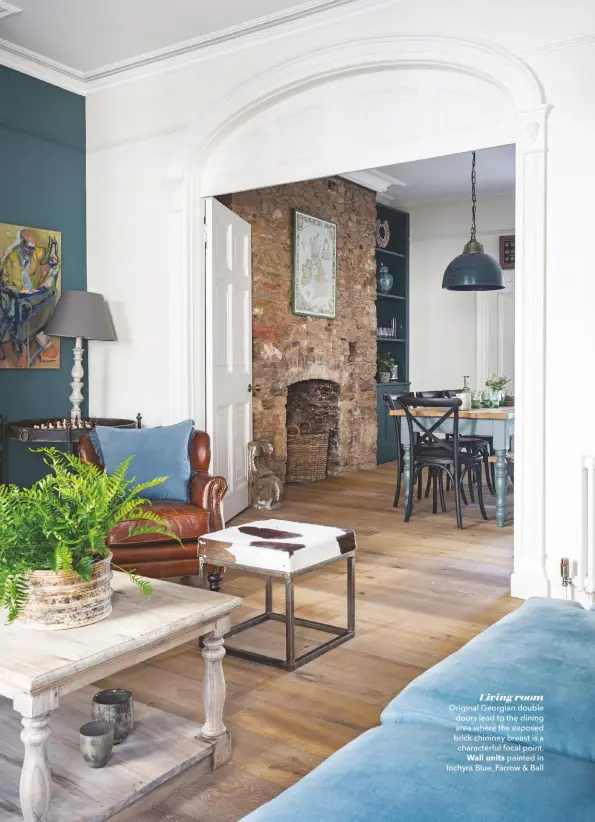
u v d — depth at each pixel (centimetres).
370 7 399
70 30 438
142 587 205
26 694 159
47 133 493
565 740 125
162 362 493
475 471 631
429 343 930
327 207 733
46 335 496
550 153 351
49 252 496
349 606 312
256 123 461
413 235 932
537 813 105
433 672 149
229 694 256
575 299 347
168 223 485
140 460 372
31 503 193
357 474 774
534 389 356
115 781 187
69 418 492
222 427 519
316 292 710
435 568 421
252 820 108
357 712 242
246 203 618
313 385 771
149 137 490
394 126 412
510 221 873
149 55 470
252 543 286
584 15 342
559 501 354
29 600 187
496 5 364
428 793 110
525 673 142
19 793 179
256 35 438
